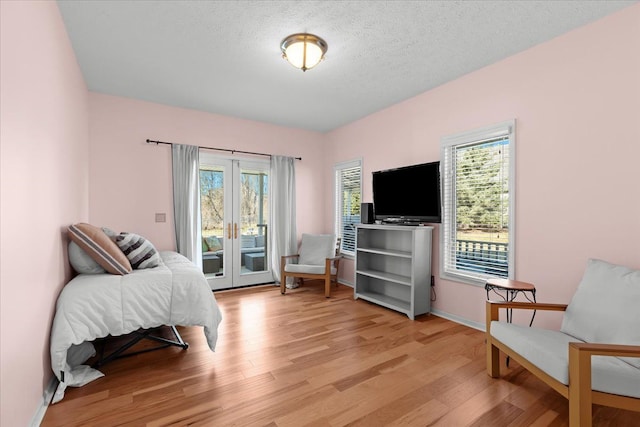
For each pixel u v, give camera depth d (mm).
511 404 1799
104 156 3666
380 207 3965
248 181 4777
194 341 2680
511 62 2768
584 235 2305
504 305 2104
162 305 2234
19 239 1370
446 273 3354
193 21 2291
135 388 1941
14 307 1318
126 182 3797
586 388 1408
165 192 4051
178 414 1691
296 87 3484
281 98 3818
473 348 2564
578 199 2338
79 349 2164
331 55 2771
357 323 3156
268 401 1817
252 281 4805
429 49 2666
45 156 1764
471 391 1933
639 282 1723
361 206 4188
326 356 2404
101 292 2049
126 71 3094
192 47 2656
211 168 4473
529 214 2629
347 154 4914
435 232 3506
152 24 2324
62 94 2215
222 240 4566
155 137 3984
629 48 2094
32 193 1541
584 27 2311
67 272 2352
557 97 2459
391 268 3971
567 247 2396
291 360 2334
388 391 1929
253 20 2277
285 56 2633
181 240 4055
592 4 2076
